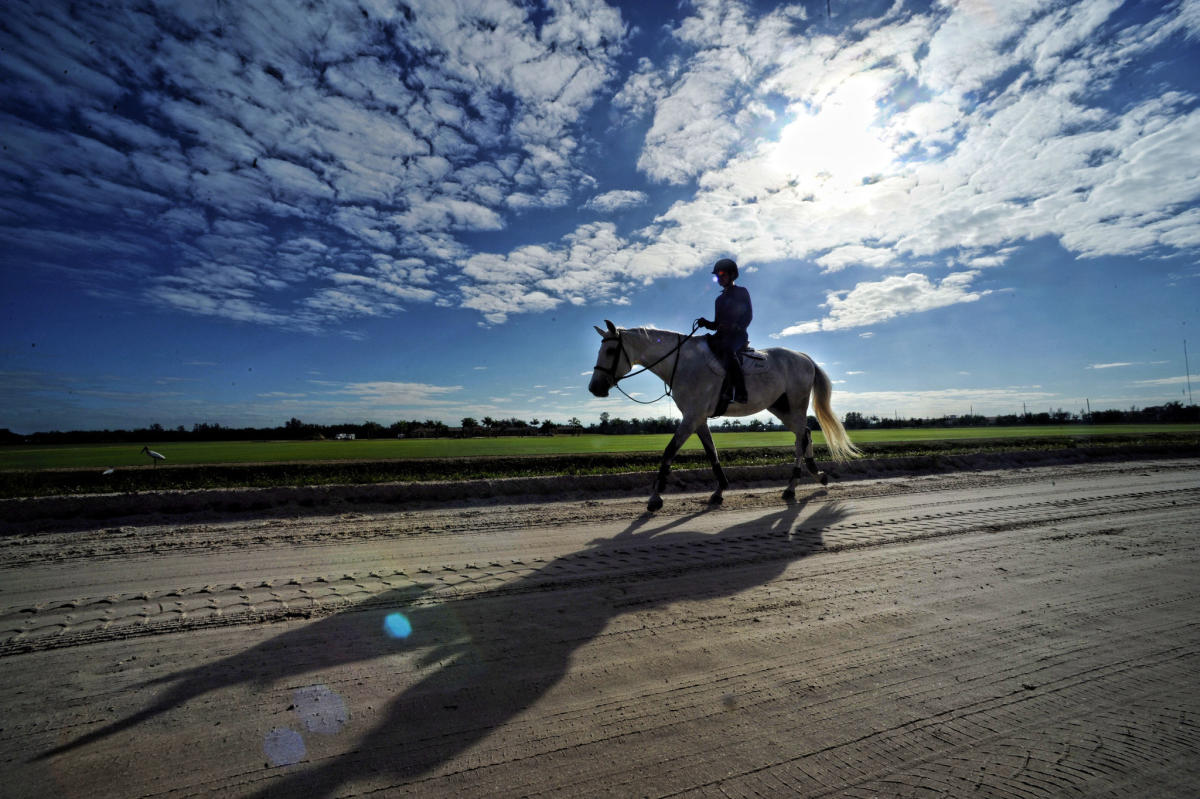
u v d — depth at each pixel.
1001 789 1.81
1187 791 1.79
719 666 2.77
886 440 18.44
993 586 4.05
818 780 1.88
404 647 3.01
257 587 4.06
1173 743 2.07
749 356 7.88
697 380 7.50
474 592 3.96
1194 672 2.68
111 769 1.95
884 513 7.02
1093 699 2.42
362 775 1.91
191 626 3.31
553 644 3.04
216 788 1.84
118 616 3.47
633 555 5.02
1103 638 3.09
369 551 5.18
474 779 1.89
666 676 2.66
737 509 7.49
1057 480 10.30
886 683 2.58
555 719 2.28
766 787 1.84
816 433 23.80
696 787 1.85
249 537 5.74
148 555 5.02
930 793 1.80
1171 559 4.77
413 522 6.56
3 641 3.09
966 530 5.99
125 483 8.07
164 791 1.83
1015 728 2.20
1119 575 4.30
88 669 2.75
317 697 2.46
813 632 3.20
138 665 2.79
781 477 10.72
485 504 7.90
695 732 2.18
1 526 6.11
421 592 3.95
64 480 8.08
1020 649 2.95
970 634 3.16
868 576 4.33
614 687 2.55
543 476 9.04
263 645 3.04
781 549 5.21
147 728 2.21
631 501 8.23
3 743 2.11
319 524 6.42
